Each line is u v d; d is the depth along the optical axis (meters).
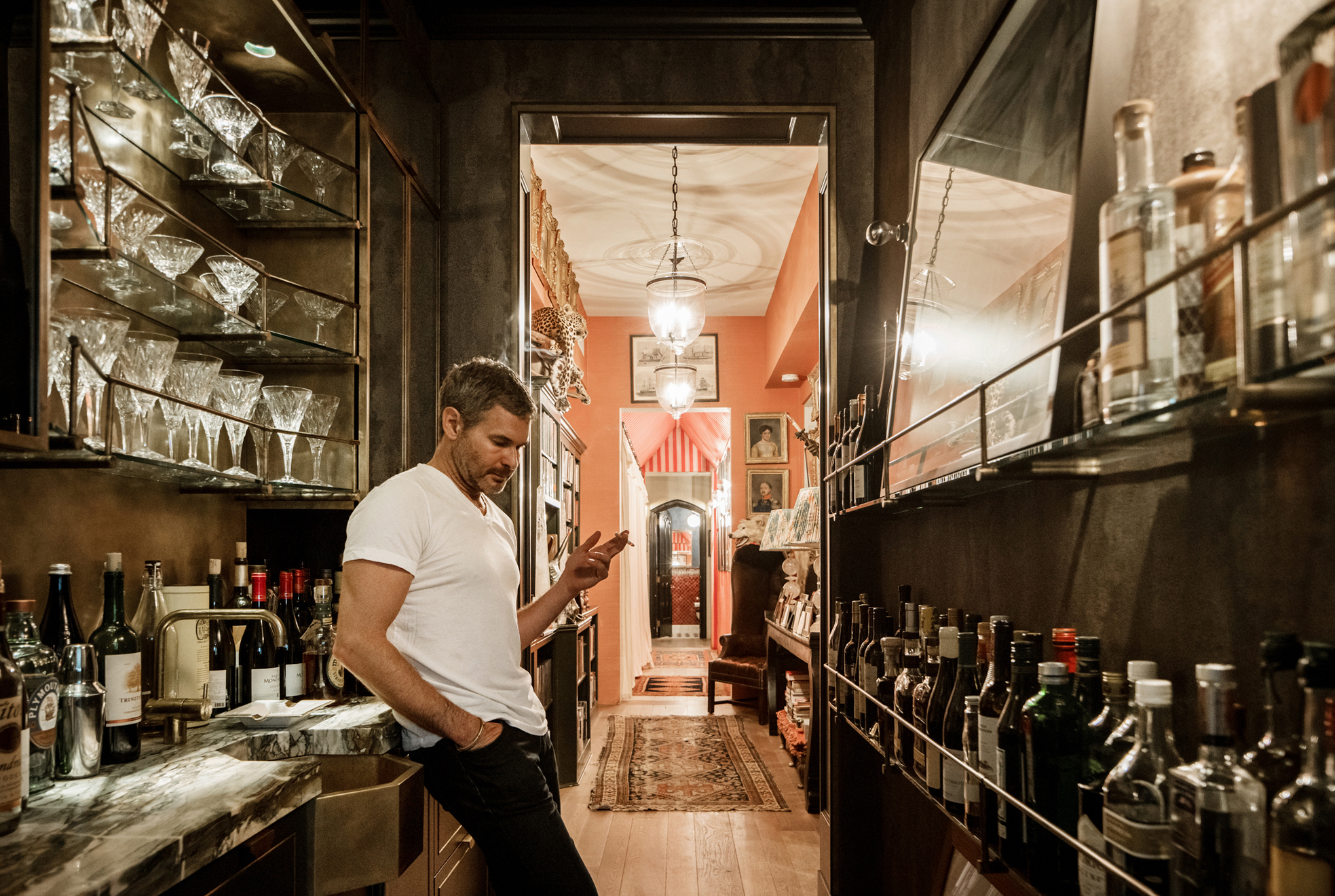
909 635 2.21
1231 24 1.18
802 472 8.80
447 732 1.87
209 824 1.34
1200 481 1.24
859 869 3.10
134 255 1.88
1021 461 1.42
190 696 2.09
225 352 2.67
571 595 2.51
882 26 3.24
